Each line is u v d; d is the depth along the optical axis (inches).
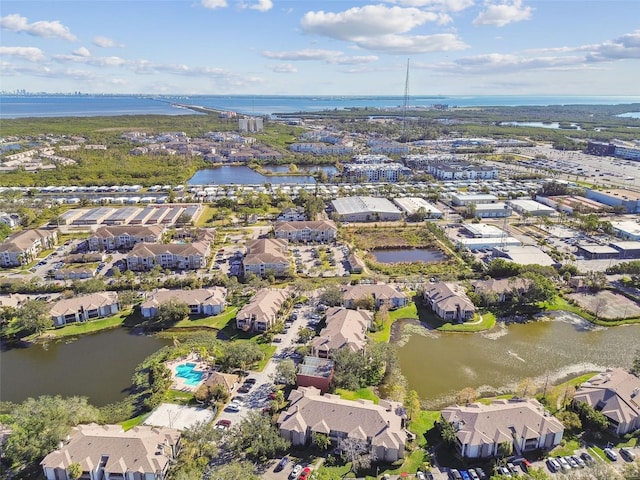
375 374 5255.9
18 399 4877.0
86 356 5689.0
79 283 7249.0
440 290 6889.8
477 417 4175.7
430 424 4471.0
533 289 6820.9
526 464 3944.4
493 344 5969.5
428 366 5477.4
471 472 3863.2
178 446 4087.1
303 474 3814.0
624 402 4404.5
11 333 6171.3
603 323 6446.9
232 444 4052.7
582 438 4264.3
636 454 4052.7
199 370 5329.7
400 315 6668.3
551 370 5408.5
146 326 6373.0
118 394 4958.2
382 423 4156.0
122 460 3791.8
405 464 3981.3
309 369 5034.5
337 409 4293.8
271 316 6235.2
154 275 7849.4
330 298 6737.2
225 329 6264.8
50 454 3865.7
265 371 5285.4
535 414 4237.2
